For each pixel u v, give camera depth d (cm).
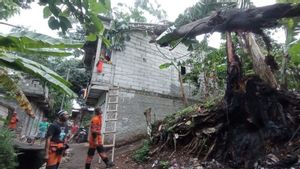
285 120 454
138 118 1038
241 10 346
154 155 638
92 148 590
